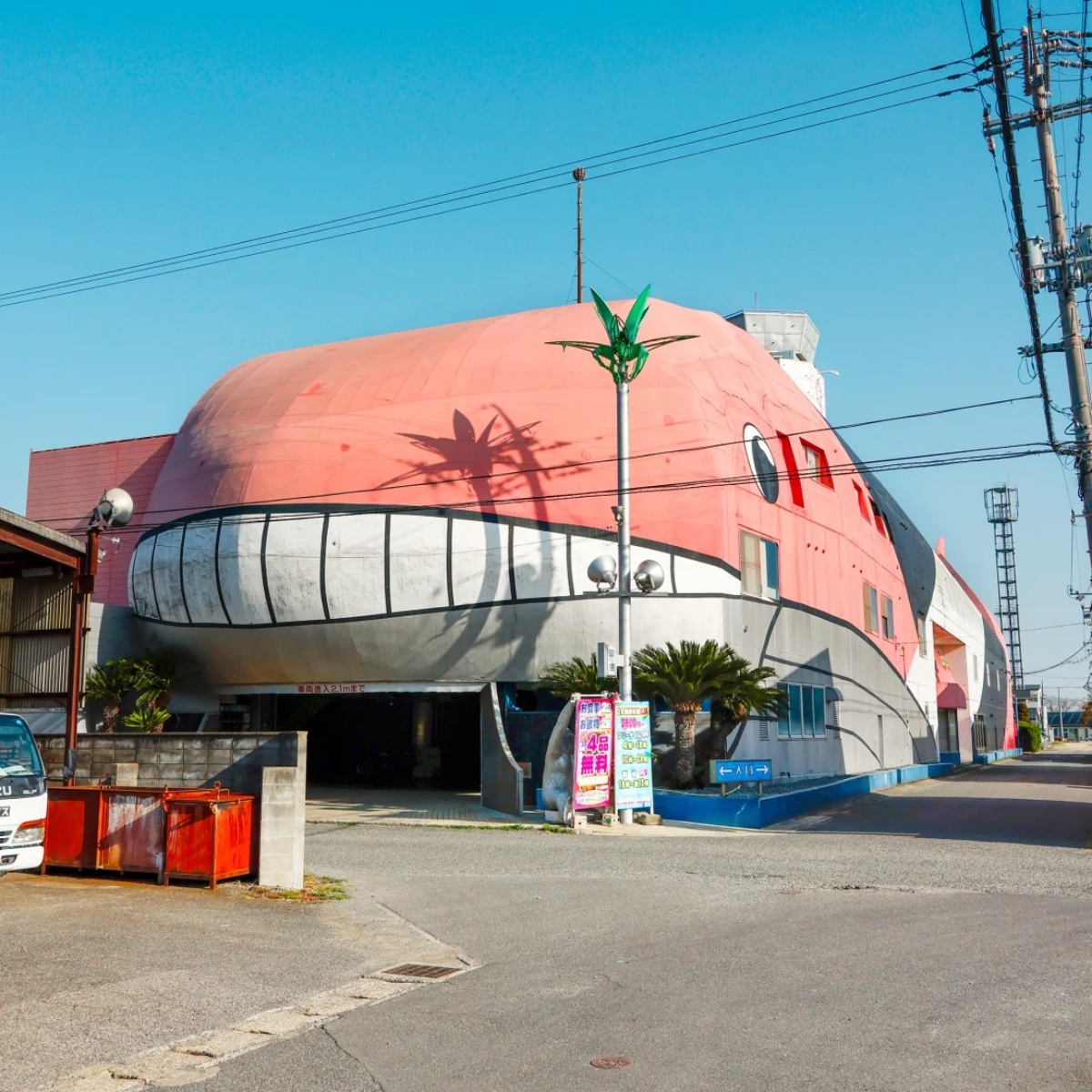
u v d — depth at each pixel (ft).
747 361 117.70
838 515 131.23
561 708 101.14
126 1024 24.91
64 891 44.32
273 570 99.19
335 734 136.15
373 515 97.45
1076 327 66.33
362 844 63.93
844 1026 23.50
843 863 53.93
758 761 82.74
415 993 27.94
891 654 152.46
